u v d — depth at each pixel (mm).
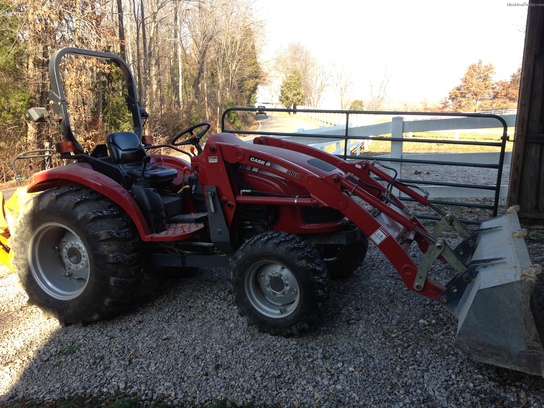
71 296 3602
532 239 5184
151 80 22047
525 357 2408
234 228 3566
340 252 4027
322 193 3184
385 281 4086
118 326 3533
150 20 23484
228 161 3398
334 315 3484
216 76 33062
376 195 3918
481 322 2463
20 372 3045
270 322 3186
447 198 7406
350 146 12016
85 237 3414
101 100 14570
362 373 2809
